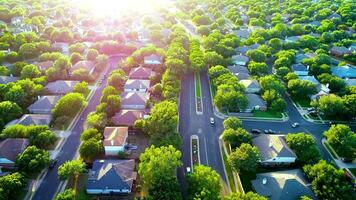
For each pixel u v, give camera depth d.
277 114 154.75
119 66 196.38
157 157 104.19
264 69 193.12
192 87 177.12
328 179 101.50
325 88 172.62
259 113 154.88
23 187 100.12
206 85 180.00
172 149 109.44
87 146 115.25
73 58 197.62
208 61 197.38
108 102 143.50
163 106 136.50
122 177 105.50
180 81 179.38
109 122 136.50
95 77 183.50
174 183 99.56
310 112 156.50
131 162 113.75
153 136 122.75
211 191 96.19
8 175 100.06
